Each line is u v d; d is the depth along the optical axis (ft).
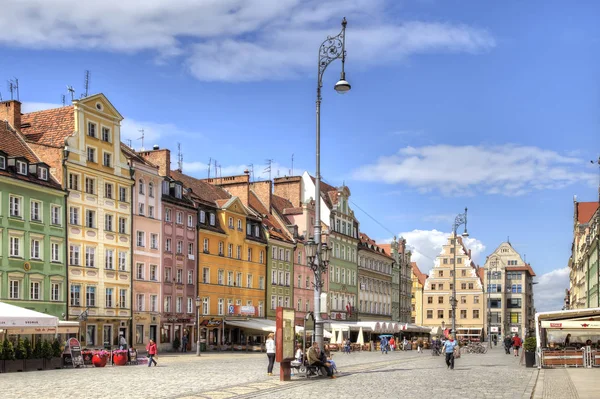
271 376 110.32
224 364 151.74
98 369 132.67
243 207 277.44
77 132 197.98
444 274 506.89
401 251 460.55
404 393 82.74
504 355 235.81
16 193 177.58
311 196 347.15
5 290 172.35
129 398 76.64
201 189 270.46
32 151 194.49
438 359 187.42
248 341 270.87
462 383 98.02
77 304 194.29
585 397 79.77
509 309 531.09
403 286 459.73
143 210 222.48
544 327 154.51
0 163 175.11
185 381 100.42
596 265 307.37
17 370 126.41
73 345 141.08
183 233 240.53
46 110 205.98
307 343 249.75
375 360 175.52
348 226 369.09
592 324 152.56
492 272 523.70
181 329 235.81
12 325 125.59
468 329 495.82
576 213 472.03
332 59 110.22
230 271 265.54
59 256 189.98
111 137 211.82
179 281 236.63
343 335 314.96
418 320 515.50
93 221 202.49
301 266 319.68
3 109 199.00
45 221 186.19
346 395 80.12
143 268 220.23
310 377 106.73
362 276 383.04
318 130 112.37
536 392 85.76
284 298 303.27
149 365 142.20
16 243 177.58
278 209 324.80
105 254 205.46
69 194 194.08
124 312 210.18
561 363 140.97
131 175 217.77
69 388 88.53
